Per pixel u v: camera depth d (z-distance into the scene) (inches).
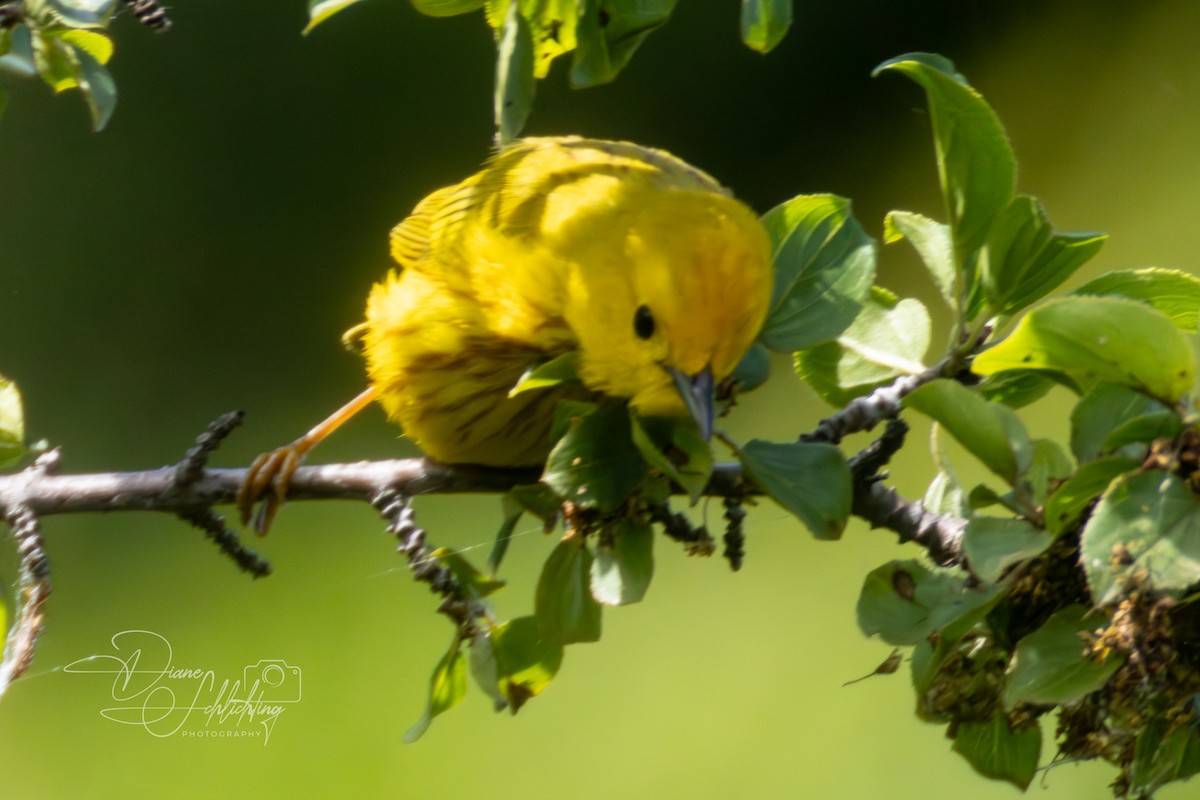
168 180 178.1
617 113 189.8
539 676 104.7
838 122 190.5
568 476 104.0
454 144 183.5
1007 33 193.5
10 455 105.7
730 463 104.9
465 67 184.9
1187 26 187.3
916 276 175.2
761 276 104.8
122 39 180.1
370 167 182.4
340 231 179.0
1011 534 103.4
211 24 182.7
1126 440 103.3
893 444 104.7
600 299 105.1
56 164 176.7
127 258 174.1
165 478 105.7
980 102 104.2
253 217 178.4
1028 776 104.2
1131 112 185.3
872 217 184.9
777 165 189.3
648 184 105.8
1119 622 103.1
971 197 104.4
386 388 106.4
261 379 168.4
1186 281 104.6
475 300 106.0
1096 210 177.3
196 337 171.9
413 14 185.6
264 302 174.6
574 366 104.6
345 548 132.4
